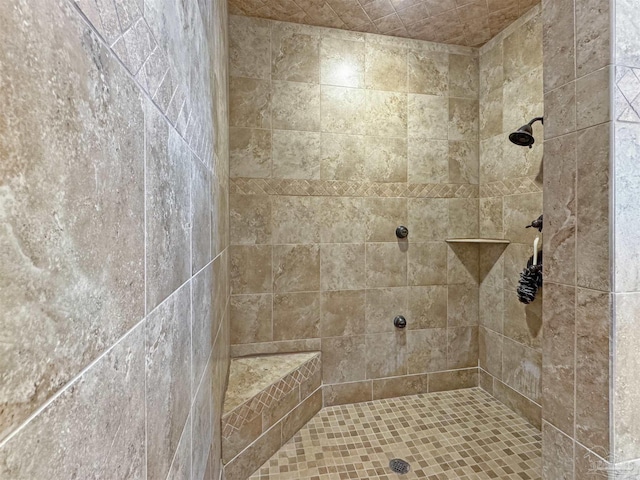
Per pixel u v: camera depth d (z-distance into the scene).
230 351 1.83
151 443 0.42
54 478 0.22
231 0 1.69
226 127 1.58
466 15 1.81
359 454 1.53
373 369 2.03
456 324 2.15
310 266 1.95
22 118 0.20
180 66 0.57
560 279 0.79
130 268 0.35
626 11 0.65
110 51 0.31
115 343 0.31
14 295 0.19
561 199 0.78
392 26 1.91
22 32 0.20
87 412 0.27
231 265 1.85
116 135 0.32
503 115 1.95
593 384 0.71
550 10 0.79
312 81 1.91
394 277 2.06
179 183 0.56
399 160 2.04
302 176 1.92
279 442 1.57
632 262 0.67
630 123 0.66
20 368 0.19
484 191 2.11
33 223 0.21
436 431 1.70
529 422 1.78
